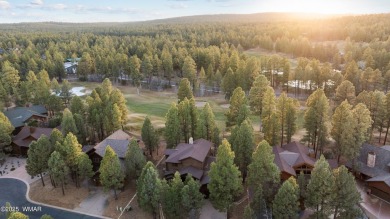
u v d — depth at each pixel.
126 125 87.06
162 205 47.97
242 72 108.12
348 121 57.53
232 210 51.09
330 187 43.25
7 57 170.62
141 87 139.12
